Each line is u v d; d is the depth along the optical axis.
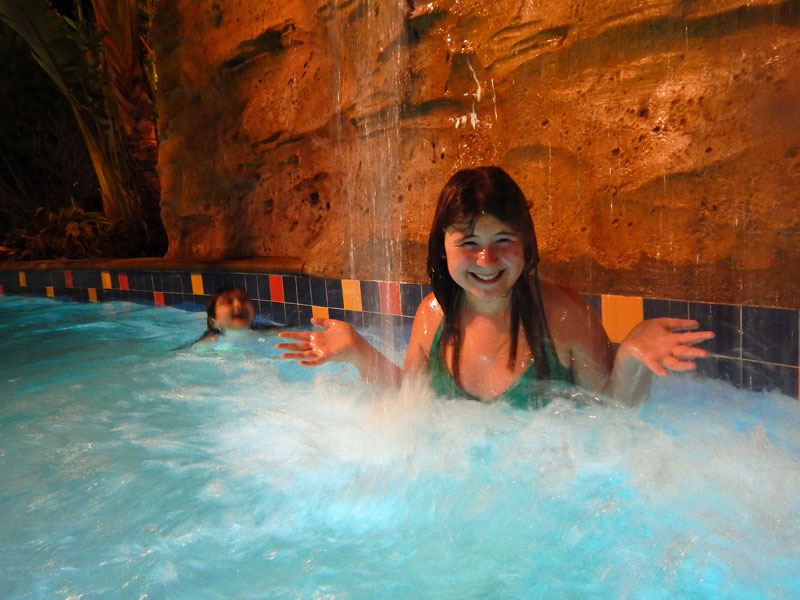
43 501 2.13
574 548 1.69
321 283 4.40
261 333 4.45
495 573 1.61
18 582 1.67
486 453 2.16
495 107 3.54
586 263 3.11
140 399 3.21
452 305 2.39
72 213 8.41
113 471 2.34
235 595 1.58
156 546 1.82
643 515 1.79
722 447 2.08
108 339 4.82
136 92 7.81
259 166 5.18
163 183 5.96
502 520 1.83
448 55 3.74
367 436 2.44
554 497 1.91
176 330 5.00
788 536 1.64
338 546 1.78
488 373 2.36
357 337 2.48
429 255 2.34
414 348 2.56
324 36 4.61
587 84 3.19
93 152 7.82
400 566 1.67
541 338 2.30
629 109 3.05
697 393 2.52
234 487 2.15
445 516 1.88
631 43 3.04
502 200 2.12
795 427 2.21
